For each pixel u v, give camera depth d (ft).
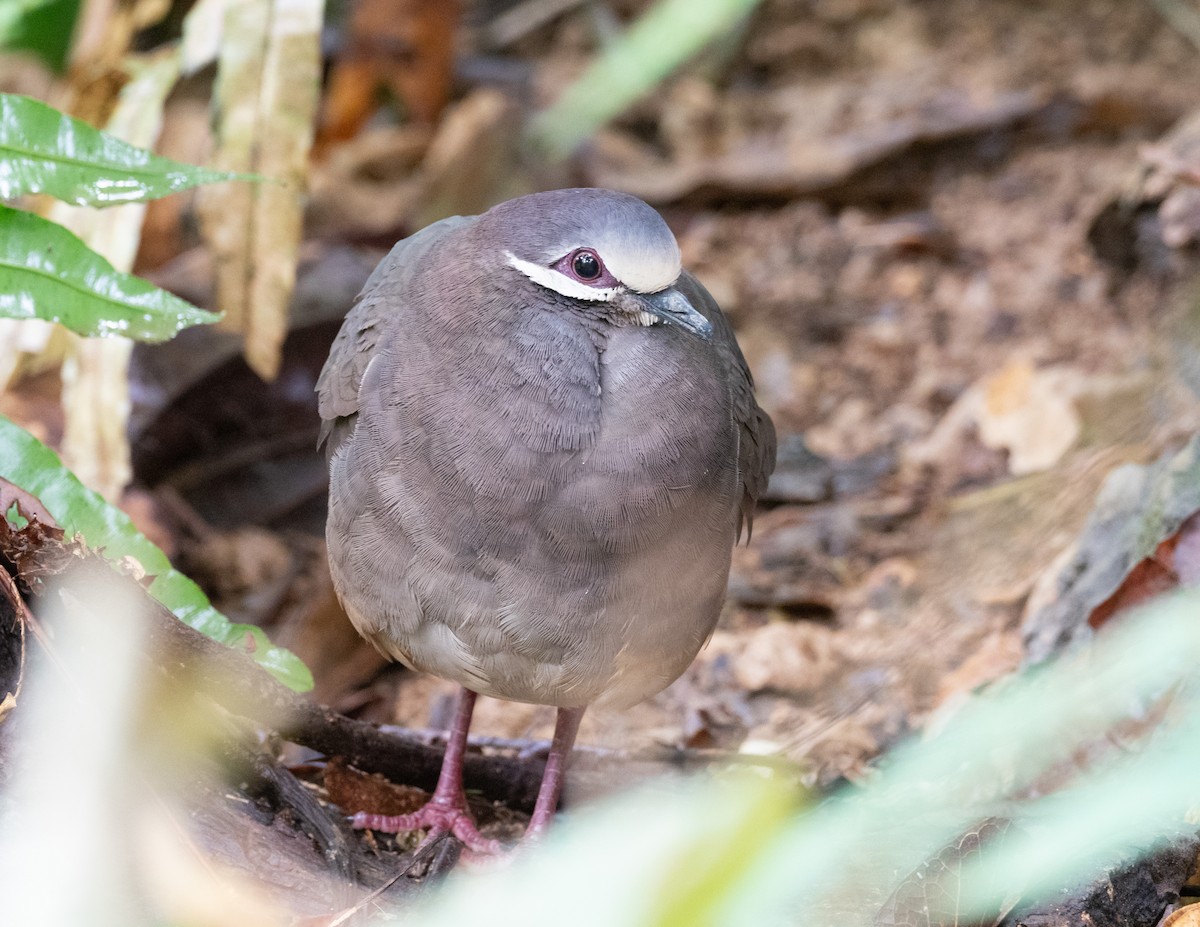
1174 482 32.27
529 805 31.40
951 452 47.75
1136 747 27.84
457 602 27.04
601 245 27.02
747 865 16.42
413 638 27.94
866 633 40.45
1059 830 24.34
